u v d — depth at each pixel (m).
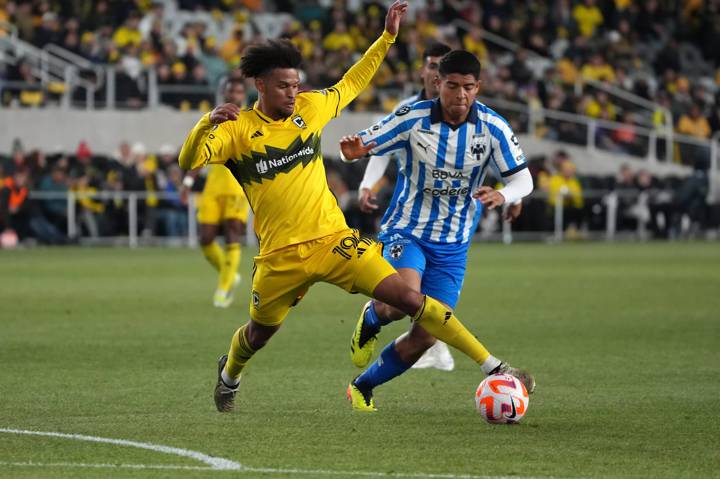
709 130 114.19
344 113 97.75
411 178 26.34
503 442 21.97
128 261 74.25
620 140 107.75
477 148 25.73
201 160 22.81
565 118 105.50
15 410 25.33
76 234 89.31
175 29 106.06
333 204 24.09
